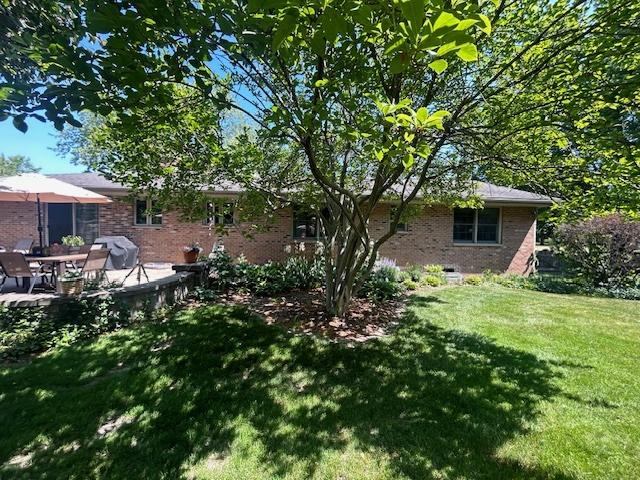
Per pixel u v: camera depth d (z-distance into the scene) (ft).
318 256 29.32
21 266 20.94
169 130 15.23
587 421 10.03
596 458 8.51
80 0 6.79
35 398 10.73
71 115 6.94
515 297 27.02
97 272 24.76
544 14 13.38
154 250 39.27
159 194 18.16
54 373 12.35
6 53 7.59
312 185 20.81
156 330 16.53
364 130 8.95
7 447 8.60
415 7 3.64
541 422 9.97
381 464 8.23
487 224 40.65
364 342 16.24
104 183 38.75
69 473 7.83
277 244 39.47
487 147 14.69
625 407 10.80
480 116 17.03
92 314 16.44
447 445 8.93
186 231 39.45
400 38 4.36
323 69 8.48
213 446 8.81
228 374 12.64
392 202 35.45
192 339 15.57
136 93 7.60
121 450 8.58
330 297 20.12
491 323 19.56
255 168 17.79
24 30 7.12
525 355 14.88
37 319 15.47
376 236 39.47
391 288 25.49
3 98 6.34
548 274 41.88
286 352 14.62
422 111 5.80
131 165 16.74
